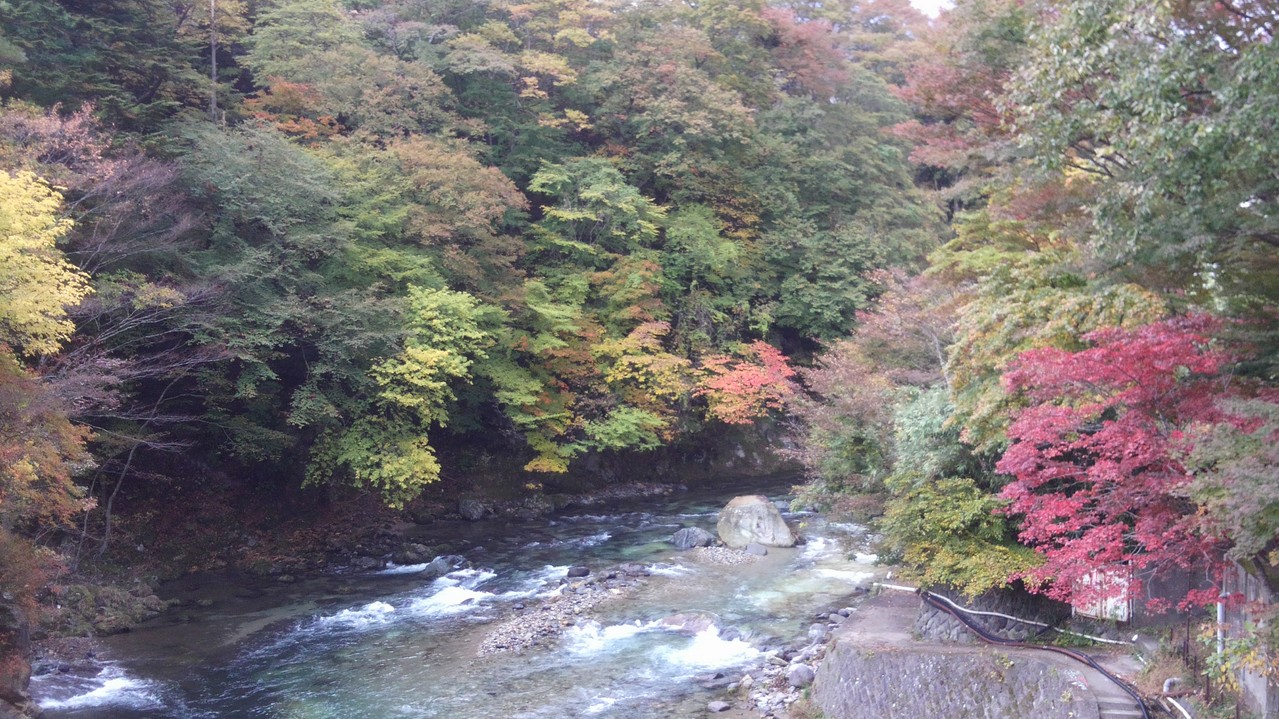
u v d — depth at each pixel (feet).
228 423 67.67
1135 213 27.27
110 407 56.54
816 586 59.06
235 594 61.26
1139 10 26.50
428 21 107.96
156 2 75.97
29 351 41.19
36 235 41.19
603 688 43.09
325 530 74.23
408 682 44.47
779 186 114.01
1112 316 29.48
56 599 51.62
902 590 49.70
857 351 58.54
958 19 41.39
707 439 106.93
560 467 82.64
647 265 93.45
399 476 65.57
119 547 63.41
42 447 37.93
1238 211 26.07
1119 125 27.94
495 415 89.76
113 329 57.06
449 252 76.07
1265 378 25.53
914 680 34.17
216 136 65.72
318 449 67.92
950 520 36.94
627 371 86.28
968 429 33.45
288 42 89.04
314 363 68.80
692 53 117.50
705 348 97.30
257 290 63.93
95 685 44.29
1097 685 30.48
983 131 42.04
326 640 51.26
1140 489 25.53
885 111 139.74
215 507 71.00
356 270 72.13
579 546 73.51
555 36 109.50
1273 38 25.04
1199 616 32.35
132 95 69.51
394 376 67.36
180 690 43.80
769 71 132.67
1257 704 25.09
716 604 55.52
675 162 106.22
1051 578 30.22
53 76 61.57
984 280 37.40
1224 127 23.99
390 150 78.38
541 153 100.22
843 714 36.40
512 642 49.96
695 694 42.09
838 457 48.24
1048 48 30.48
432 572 66.33
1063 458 33.81
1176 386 25.96
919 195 125.70
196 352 61.36
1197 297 28.73
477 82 99.40
